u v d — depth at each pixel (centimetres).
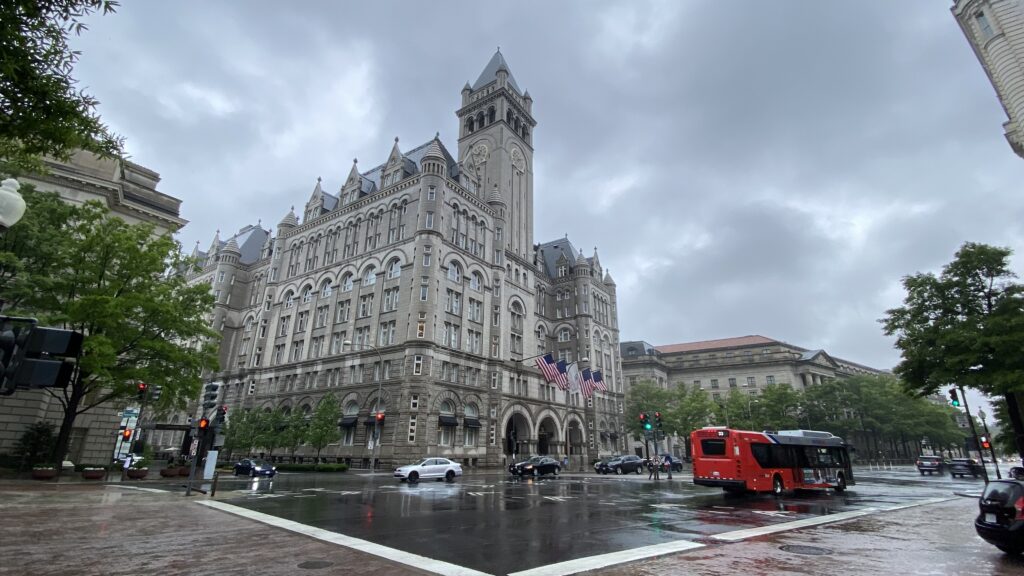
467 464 5075
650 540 1276
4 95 770
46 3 750
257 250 8788
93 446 3656
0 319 655
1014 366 2467
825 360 11938
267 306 6794
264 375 6316
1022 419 2586
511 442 6109
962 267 2762
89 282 2816
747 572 934
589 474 4956
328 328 5897
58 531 1238
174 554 1029
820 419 8875
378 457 4744
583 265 8162
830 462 3086
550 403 6606
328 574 885
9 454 3105
